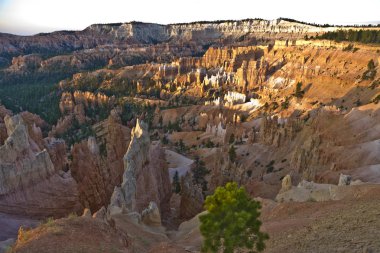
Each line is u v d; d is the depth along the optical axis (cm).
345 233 2595
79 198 5994
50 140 8950
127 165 6184
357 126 9044
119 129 8450
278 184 8062
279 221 3588
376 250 2194
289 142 10938
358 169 6862
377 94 13288
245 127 15225
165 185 8281
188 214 6900
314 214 3494
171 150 13900
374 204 3184
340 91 15488
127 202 5512
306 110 15088
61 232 2877
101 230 3120
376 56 16250
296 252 2488
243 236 1947
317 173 7738
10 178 5053
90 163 6372
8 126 6400
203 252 1938
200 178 10669
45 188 5538
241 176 9150
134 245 3366
